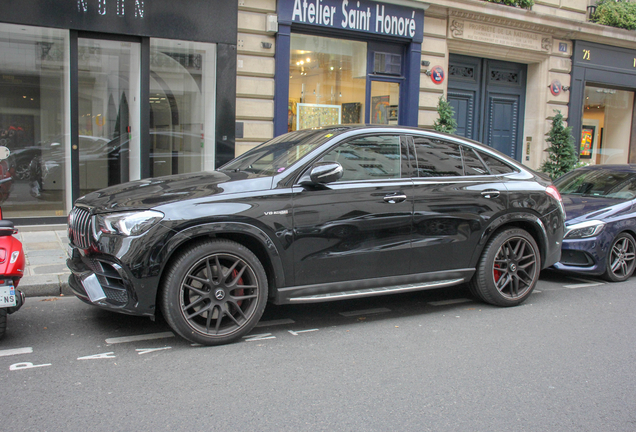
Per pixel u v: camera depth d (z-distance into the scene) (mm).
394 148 5020
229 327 4277
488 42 12742
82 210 4332
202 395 3357
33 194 8789
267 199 4324
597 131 15484
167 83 9500
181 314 4051
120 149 9320
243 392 3414
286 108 10484
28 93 8602
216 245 4152
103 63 9023
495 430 3002
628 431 3041
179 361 3906
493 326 4887
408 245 4902
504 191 5387
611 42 14688
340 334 4598
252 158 5168
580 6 14328
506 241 5434
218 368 3795
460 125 13328
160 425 2965
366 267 4750
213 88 9820
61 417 3033
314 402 3293
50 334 4414
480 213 5227
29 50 8516
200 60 9680
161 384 3508
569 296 6074
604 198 7359
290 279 4469
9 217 8641
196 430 2918
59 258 6613
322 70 11133
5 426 2916
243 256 4246
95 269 4188
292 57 10797
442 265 5117
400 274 4934
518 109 14227
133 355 4004
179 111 9648
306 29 10711
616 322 5098
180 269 4031
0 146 8516
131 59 9203
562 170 12852
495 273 5453
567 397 3455
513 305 5570
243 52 10047
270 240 4320
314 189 4535
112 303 4055
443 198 5051
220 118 9867
